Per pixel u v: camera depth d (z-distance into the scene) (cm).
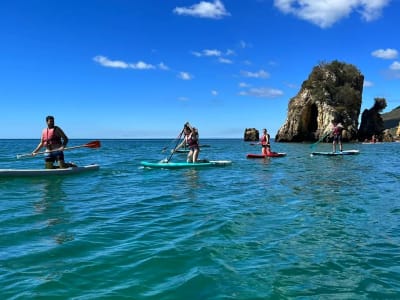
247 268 486
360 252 549
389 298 407
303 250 556
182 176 1520
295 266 493
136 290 420
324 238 617
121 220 748
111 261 508
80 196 1045
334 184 1251
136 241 601
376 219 745
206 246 573
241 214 791
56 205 910
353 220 737
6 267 485
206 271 473
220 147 5566
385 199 959
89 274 464
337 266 495
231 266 492
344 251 553
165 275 462
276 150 4191
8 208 870
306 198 982
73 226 699
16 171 1423
